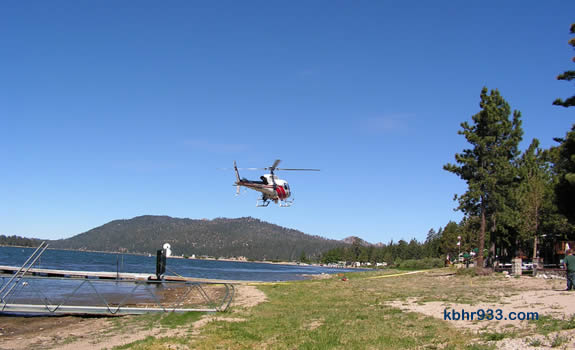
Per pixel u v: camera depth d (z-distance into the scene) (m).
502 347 10.85
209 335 14.66
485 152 38.78
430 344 11.99
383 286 32.94
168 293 32.94
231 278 64.31
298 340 13.35
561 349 9.96
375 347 12.00
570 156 25.09
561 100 24.14
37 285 34.09
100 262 103.50
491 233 44.47
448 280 35.66
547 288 24.44
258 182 34.19
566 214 26.81
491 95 40.78
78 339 15.54
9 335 16.50
